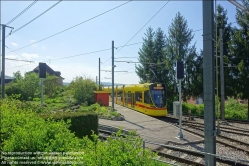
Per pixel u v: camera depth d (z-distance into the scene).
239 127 17.66
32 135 4.50
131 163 3.91
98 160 3.92
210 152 4.83
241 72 26.09
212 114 4.84
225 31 29.75
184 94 35.19
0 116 5.98
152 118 19.83
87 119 10.08
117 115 19.77
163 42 42.03
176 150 10.47
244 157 9.41
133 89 26.80
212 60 4.91
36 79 37.06
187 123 19.16
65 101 32.03
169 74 36.91
